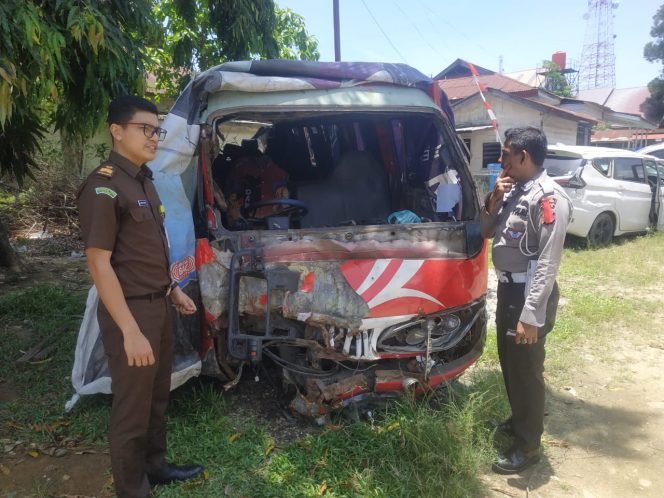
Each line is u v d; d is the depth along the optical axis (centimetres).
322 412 322
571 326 539
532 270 285
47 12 380
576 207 853
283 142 500
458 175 381
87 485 283
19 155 630
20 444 316
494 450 323
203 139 330
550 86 3023
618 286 692
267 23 706
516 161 289
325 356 312
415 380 326
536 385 299
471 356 352
